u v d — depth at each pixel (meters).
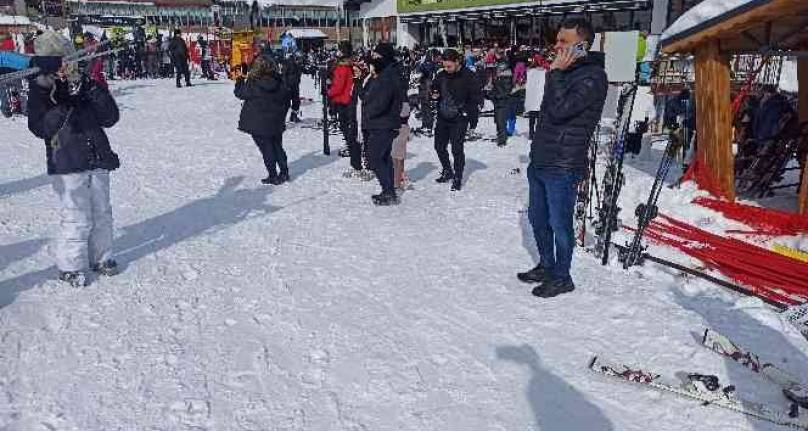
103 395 3.05
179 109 15.21
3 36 22.50
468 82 7.09
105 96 4.17
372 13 40.03
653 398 3.08
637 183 7.93
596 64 3.83
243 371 3.29
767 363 3.38
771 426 2.85
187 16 38.34
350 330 3.77
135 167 8.63
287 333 3.73
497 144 10.92
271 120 7.38
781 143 7.74
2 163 8.75
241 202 6.85
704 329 3.77
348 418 2.92
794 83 13.07
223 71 29.77
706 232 5.93
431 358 3.46
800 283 4.68
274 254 5.12
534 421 2.91
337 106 8.89
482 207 6.68
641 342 3.63
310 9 42.59
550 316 3.97
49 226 5.77
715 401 3.02
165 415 2.90
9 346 3.47
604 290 4.37
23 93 13.76
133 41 23.45
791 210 7.10
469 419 2.93
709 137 7.29
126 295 4.21
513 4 29.66
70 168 4.06
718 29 6.59
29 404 2.96
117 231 5.71
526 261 5.00
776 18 6.18
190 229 5.80
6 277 4.47
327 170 8.62
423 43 37.22
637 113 12.55
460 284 4.50
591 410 2.99
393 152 7.25
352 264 4.91
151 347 3.52
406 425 2.88
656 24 21.61
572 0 26.81
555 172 4.00
